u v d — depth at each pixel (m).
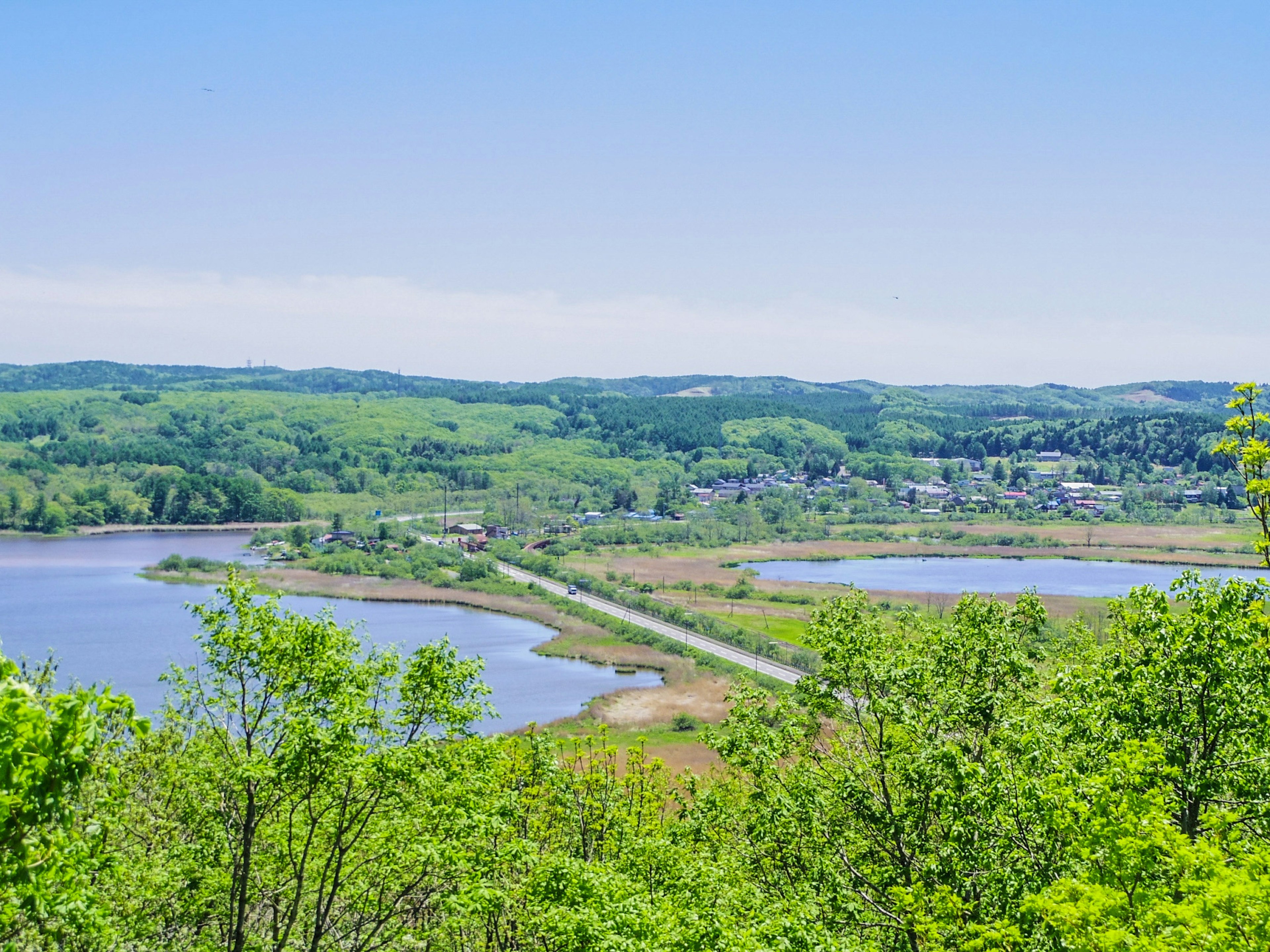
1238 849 19.08
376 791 25.22
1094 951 17.16
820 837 27.73
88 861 15.34
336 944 27.11
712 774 39.44
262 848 27.48
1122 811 19.55
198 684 25.08
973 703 28.08
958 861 22.94
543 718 99.88
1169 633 23.89
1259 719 23.23
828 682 28.05
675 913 23.70
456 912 24.86
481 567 198.38
